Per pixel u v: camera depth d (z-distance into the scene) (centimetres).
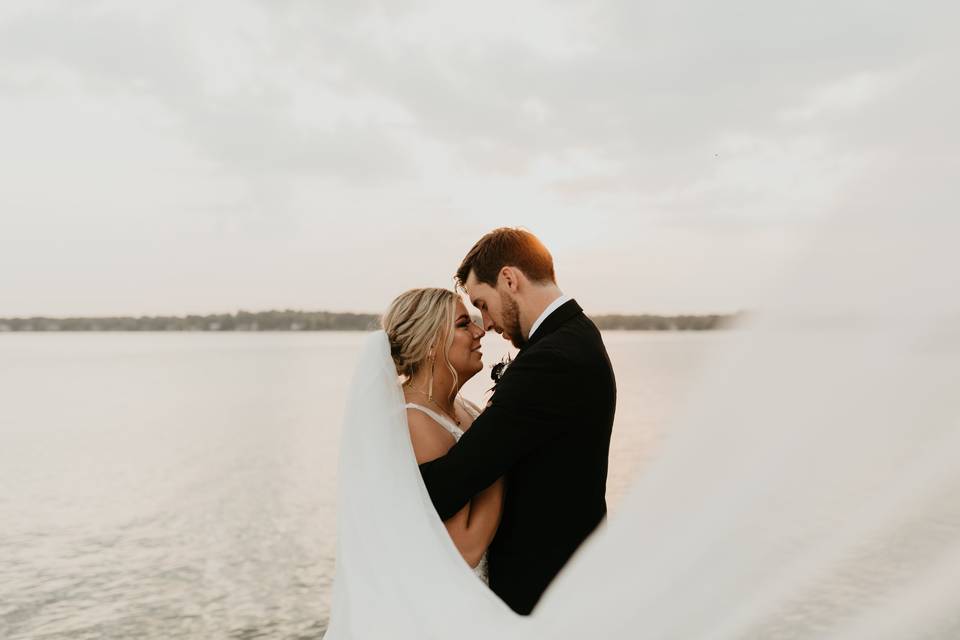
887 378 71
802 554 75
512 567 228
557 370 221
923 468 70
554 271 252
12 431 3881
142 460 2914
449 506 219
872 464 72
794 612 74
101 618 1241
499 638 174
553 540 224
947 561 69
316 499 2173
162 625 1205
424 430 249
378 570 202
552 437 221
